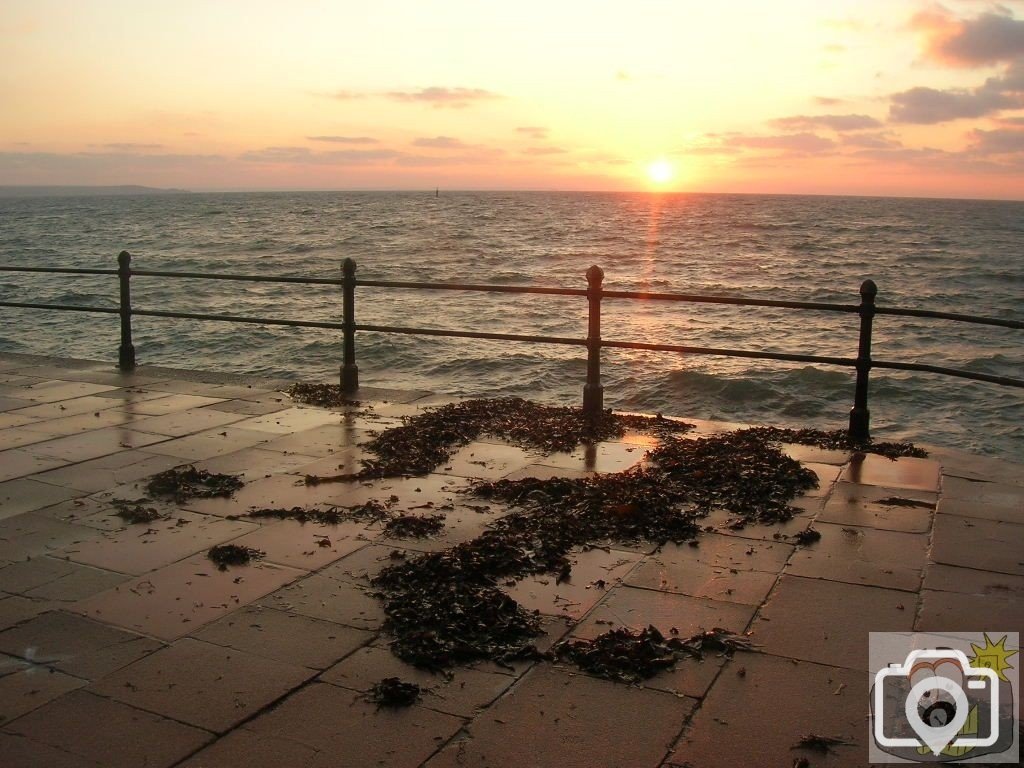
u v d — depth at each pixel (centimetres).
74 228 7538
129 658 343
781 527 491
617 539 473
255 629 368
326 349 1822
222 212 12812
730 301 670
